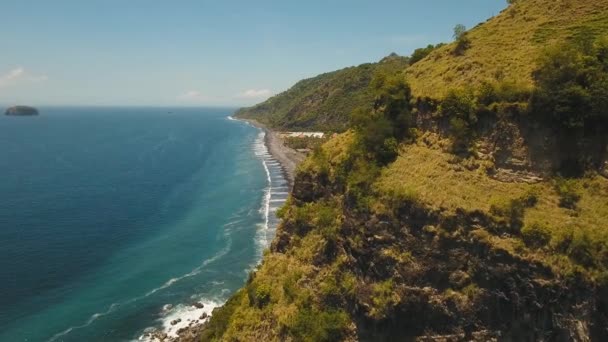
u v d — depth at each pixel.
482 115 35.06
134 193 107.25
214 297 56.25
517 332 28.11
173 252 70.75
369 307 33.03
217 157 166.75
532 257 27.77
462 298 29.72
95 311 53.03
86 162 147.88
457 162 34.94
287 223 48.00
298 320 36.53
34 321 50.62
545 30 39.72
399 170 37.16
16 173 126.00
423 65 47.38
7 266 64.12
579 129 30.88
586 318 25.86
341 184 42.31
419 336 31.25
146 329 49.41
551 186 31.09
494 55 40.22
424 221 31.97
